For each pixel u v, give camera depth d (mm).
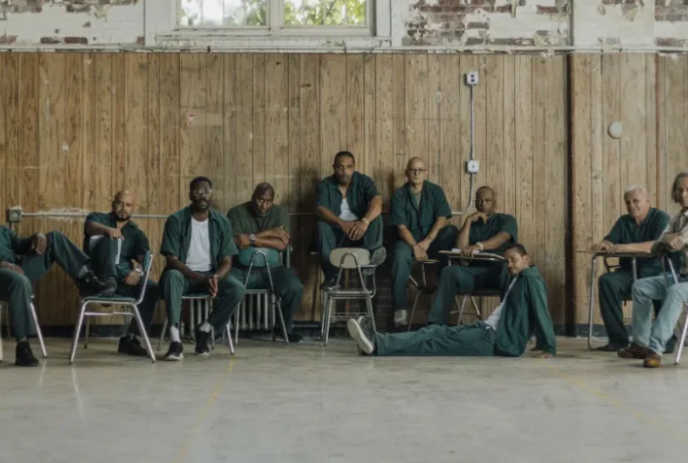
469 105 8805
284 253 8422
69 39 8641
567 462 3248
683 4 8891
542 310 6832
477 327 6883
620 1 8836
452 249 8461
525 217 8805
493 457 3328
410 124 8781
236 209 8258
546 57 8828
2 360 6637
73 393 4953
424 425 3979
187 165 8672
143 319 7098
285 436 3729
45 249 6949
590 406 4512
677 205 8859
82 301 6531
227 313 7027
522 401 4672
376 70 8773
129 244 7375
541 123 8820
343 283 8703
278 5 8812
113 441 3629
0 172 8562
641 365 6348
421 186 8508
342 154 8398
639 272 7453
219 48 8703
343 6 8859
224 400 4699
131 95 8656
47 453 3402
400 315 8094
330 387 5180
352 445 3545
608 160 8805
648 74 8820
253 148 8719
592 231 8766
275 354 7082
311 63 8742
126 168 8641
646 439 3666
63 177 8602
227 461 3268
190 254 7230
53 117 8609
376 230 8188
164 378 5605
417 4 8789
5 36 8609
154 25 8688
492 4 8820
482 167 8805
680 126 8875
